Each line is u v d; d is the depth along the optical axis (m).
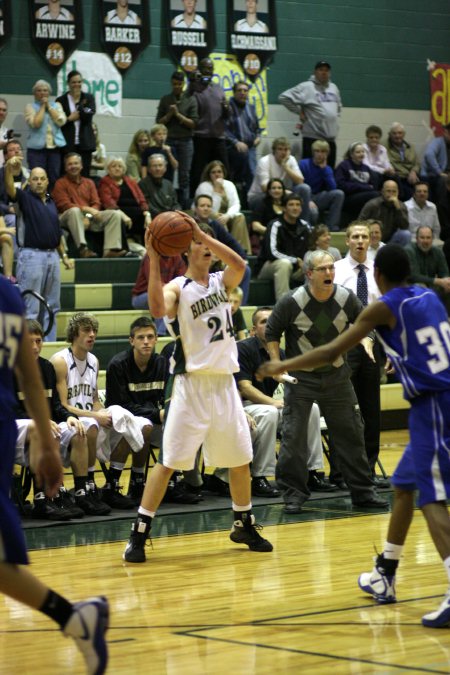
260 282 18.61
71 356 11.42
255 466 12.08
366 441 12.34
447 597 6.00
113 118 20.97
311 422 12.40
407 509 6.60
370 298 12.55
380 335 6.34
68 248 18.23
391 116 23.97
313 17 23.00
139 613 6.63
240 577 7.78
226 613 6.56
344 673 5.04
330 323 10.77
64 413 11.02
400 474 6.54
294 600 6.92
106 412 11.26
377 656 5.36
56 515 10.54
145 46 21.17
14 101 19.97
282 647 5.62
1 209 16.91
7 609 6.86
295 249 18.67
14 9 19.91
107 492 11.38
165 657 5.46
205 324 8.54
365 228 12.51
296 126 22.14
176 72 20.08
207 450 8.77
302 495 11.03
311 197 21.05
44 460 4.75
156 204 19.23
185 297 8.53
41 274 15.83
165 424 8.65
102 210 18.73
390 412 18.56
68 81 19.17
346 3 23.31
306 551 8.83
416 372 6.15
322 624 6.16
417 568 7.88
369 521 10.36
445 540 5.97
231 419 8.68
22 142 20.00
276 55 22.64
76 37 20.42
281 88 22.73
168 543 9.37
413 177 22.30
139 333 11.55
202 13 21.72
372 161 22.12
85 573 8.04
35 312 15.87
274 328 10.90
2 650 5.75
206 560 8.52
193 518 10.77
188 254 8.70
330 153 22.16
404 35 23.97
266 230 18.73
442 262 18.92
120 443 11.35
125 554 8.50
